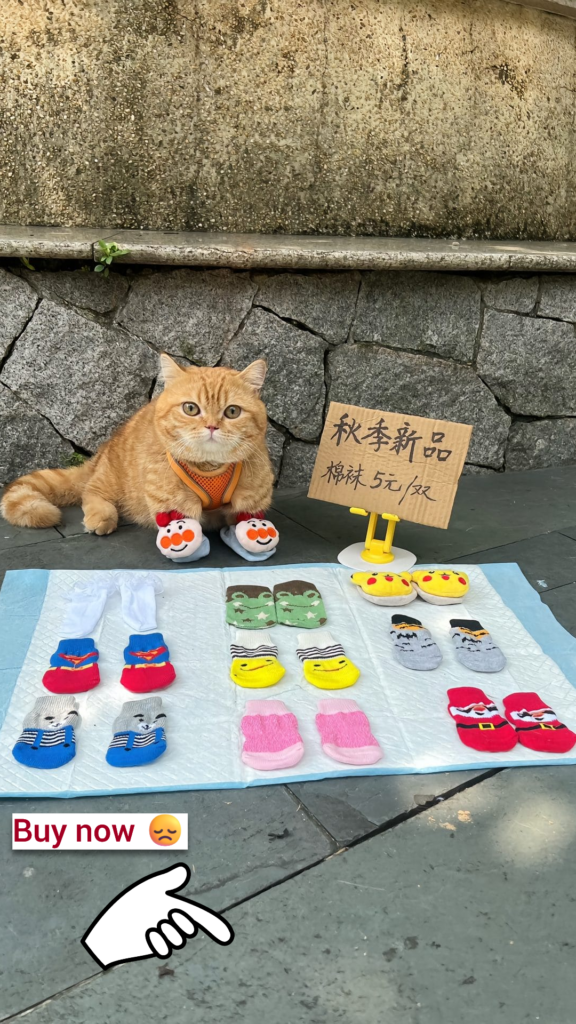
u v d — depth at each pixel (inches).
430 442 32.1
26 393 39.4
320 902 17.2
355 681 25.2
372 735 22.6
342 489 33.8
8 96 42.6
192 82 44.6
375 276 41.5
